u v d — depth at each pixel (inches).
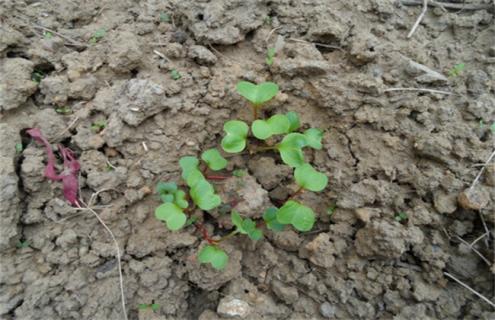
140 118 11.0
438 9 13.9
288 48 12.4
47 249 10.3
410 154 11.7
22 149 10.6
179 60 12.3
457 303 10.9
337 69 12.2
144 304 10.7
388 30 13.3
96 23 12.9
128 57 11.6
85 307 10.2
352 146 11.9
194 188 9.6
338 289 11.1
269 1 13.0
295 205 9.6
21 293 9.9
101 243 10.6
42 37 12.2
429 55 13.0
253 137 12.0
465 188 11.1
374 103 11.7
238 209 10.8
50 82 11.2
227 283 11.3
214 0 12.4
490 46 13.3
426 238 11.3
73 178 10.5
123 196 11.1
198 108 11.6
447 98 12.1
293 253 11.8
